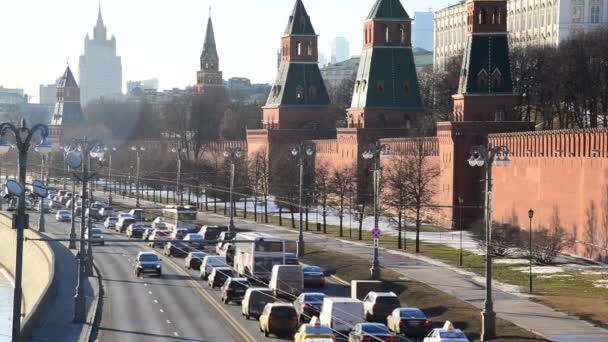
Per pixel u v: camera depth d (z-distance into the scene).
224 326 190.25
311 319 173.62
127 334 182.12
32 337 181.62
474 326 183.88
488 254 172.12
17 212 138.38
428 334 164.25
